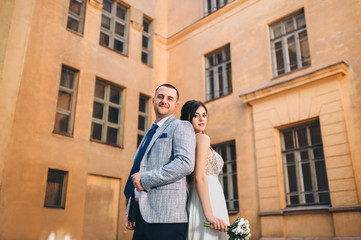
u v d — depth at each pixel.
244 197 9.39
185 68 12.62
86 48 10.46
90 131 9.95
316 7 9.20
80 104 9.86
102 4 11.26
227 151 10.55
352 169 7.52
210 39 12.01
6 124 8.10
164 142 2.26
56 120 9.39
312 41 9.07
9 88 8.35
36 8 9.46
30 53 9.04
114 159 10.24
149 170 2.23
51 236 8.27
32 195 8.19
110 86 11.12
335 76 8.23
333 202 7.64
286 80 8.95
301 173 8.64
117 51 11.40
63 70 9.93
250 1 10.98
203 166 2.29
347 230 7.27
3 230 7.55
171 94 2.51
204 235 2.22
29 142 8.46
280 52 10.00
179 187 2.16
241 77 10.56
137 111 11.45
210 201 2.36
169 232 2.04
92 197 9.48
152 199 2.14
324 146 8.13
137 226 2.20
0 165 7.81
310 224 7.96
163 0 14.20
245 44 10.76
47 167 8.64
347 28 8.45
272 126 9.30
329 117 8.20
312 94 8.64
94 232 9.23
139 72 12.01
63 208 8.71
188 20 13.18
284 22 10.14
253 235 8.90
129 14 12.46
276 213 8.49
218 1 12.49
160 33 13.58
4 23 8.66
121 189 10.16
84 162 9.47
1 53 8.43
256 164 9.40
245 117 10.11
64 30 9.99
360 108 7.79
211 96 11.66
